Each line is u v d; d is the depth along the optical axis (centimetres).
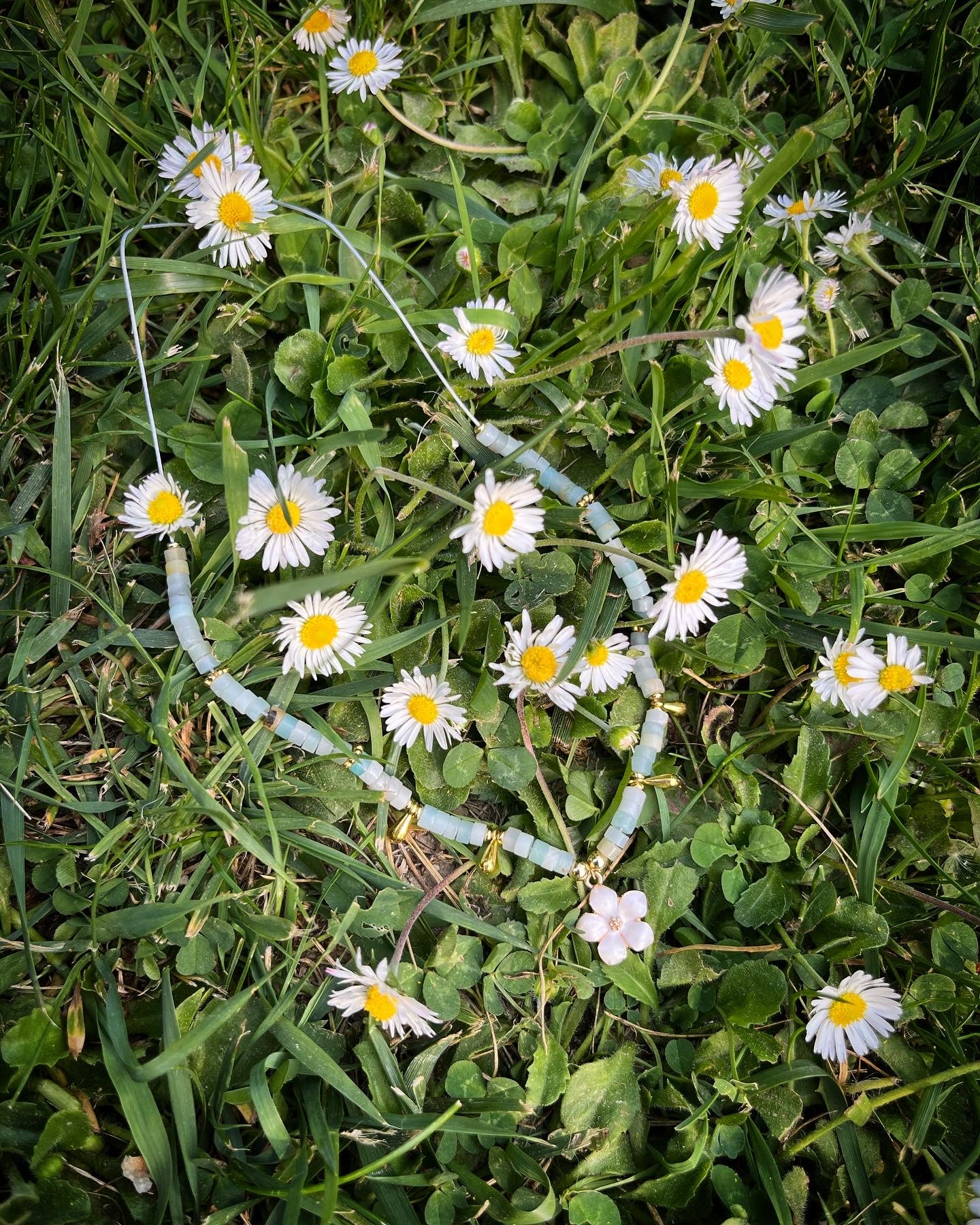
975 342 21
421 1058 18
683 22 21
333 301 20
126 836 18
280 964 18
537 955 18
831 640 19
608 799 19
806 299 21
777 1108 18
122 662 19
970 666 20
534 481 19
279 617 19
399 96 21
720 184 18
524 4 22
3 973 18
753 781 19
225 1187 17
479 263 21
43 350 19
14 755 18
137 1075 16
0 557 19
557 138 22
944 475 21
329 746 19
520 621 19
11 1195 16
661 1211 18
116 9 22
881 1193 18
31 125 21
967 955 19
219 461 19
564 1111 18
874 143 23
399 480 20
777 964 19
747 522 20
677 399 20
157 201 19
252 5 21
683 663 20
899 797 20
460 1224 17
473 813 20
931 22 22
